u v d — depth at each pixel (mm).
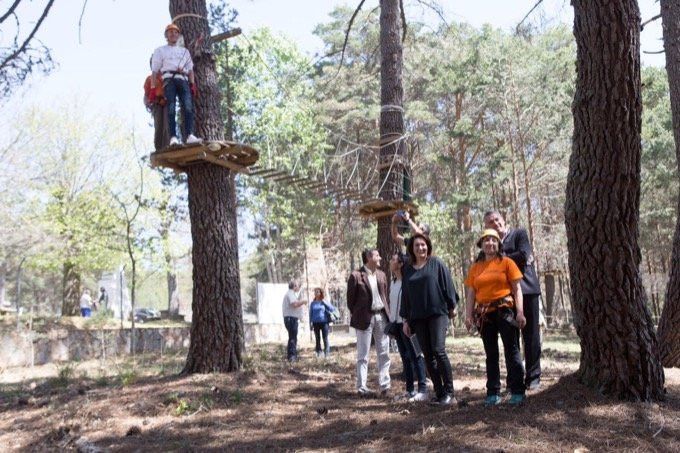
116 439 5047
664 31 8680
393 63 10180
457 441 4258
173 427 5348
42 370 11797
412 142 21734
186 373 7504
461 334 22250
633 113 5012
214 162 7488
